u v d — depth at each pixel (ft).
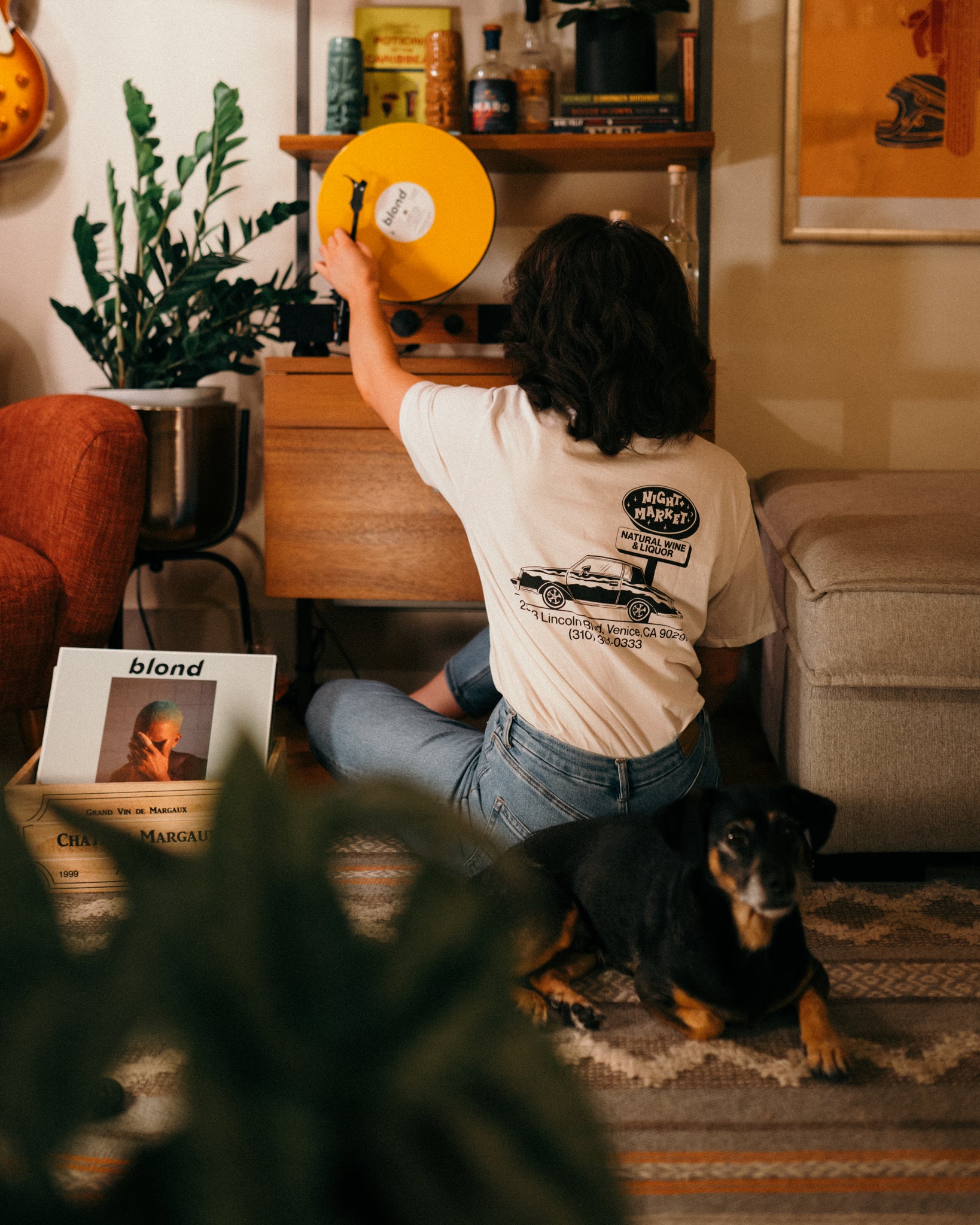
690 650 4.15
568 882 4.09
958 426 7.99
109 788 4.64
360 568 6.57
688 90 7.13
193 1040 0.92
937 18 7.43
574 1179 0.98
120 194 7.90
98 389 6.75
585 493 4.03
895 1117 3.25
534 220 7.85
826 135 7.59
